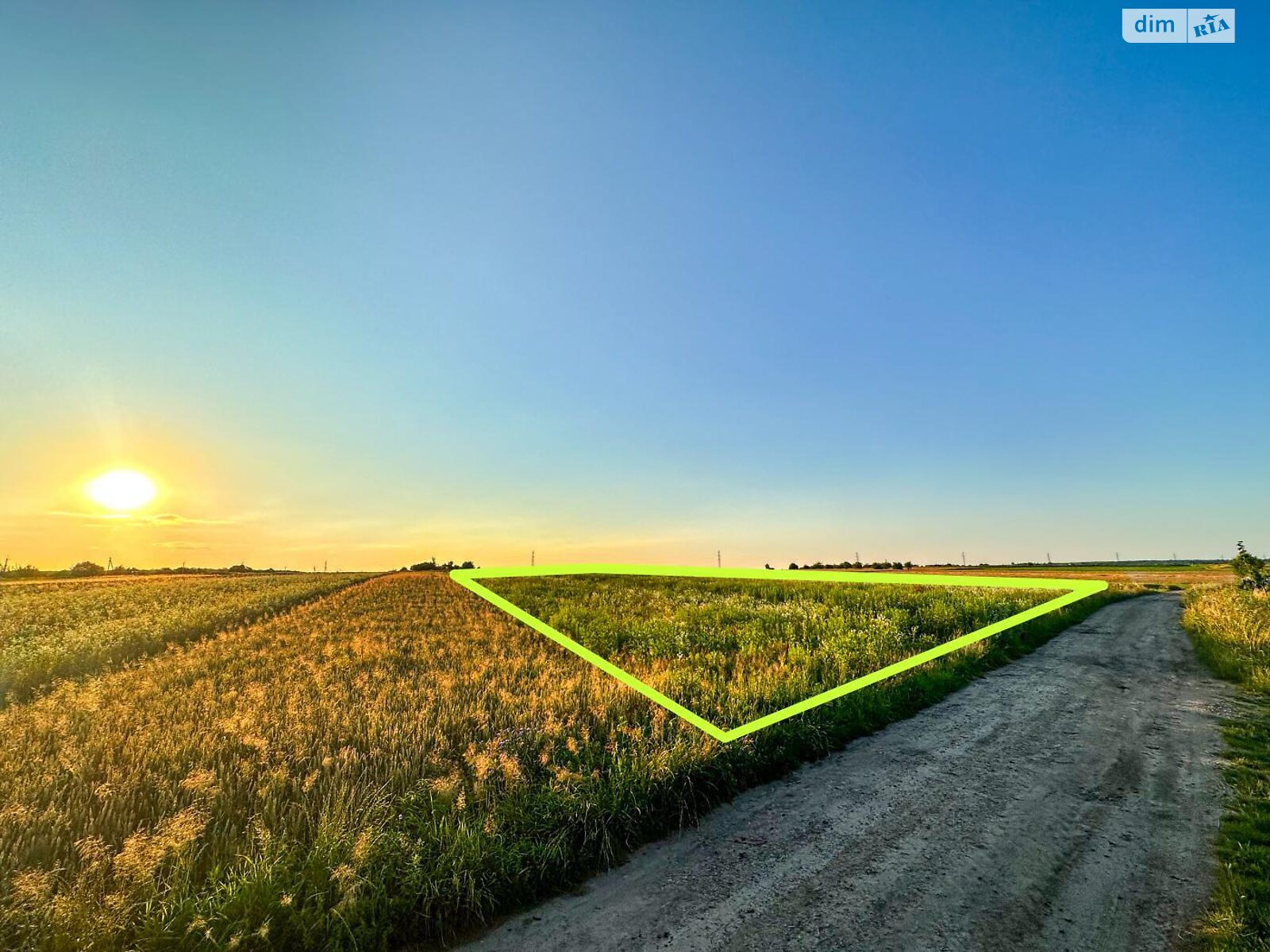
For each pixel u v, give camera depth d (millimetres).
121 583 49594
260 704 9477
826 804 6859
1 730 8906
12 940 4207
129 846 4785
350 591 34906
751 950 4445
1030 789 7148
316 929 4418
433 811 5738
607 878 5484
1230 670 12445
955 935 4531
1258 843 5660
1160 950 4289
